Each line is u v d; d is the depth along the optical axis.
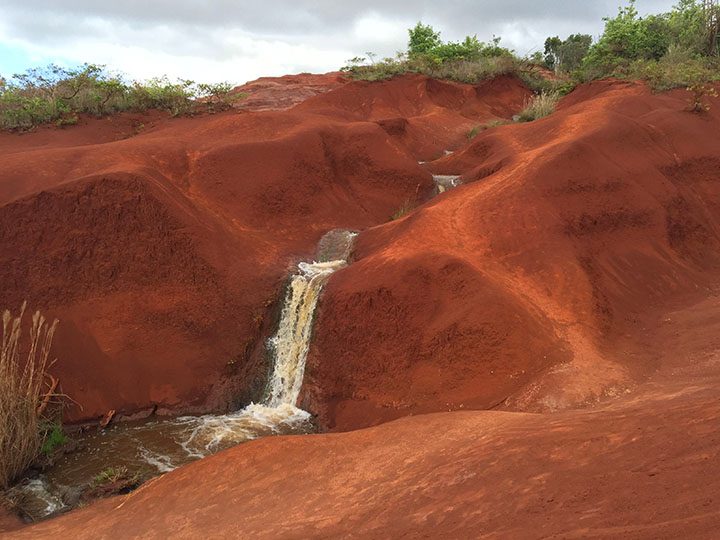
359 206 17.86
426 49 45.78
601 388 8.98
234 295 13.36
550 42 51.00
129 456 10.24
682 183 16.17
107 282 12.90
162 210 13.55
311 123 19.53
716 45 28.25
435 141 26.70
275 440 8.30
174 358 12.48
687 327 11.02
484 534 4.49
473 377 10.11
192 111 23.05
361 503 5.95
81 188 13.24
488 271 11.99
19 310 12.21
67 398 11.41
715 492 3.94
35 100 21.03
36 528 7.79
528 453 5.77
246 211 15.91
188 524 6.68
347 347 11.52
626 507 4.18
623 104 19.27
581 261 12.48
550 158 14.97
